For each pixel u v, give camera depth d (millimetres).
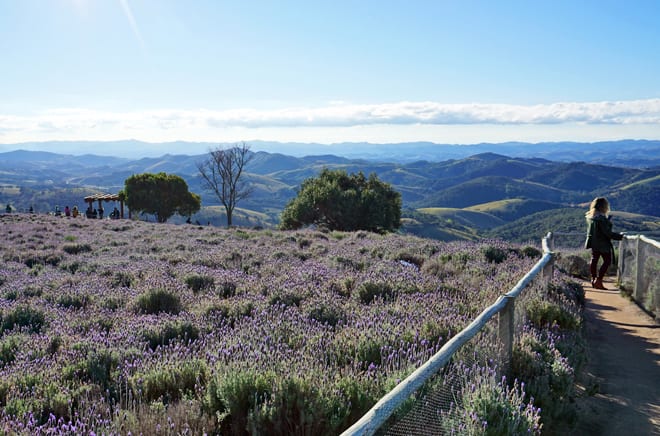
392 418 3432
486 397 4309
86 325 7773
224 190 69688
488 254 15094
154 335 7031
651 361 7316
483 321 4840
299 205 58344
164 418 4062
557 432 5078
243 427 4219
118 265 15227
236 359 5211
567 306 8883
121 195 81125
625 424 5316
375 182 66250
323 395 4340
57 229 32781
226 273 12688
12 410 4375
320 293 9273
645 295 10625
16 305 8789
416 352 5594
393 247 17906
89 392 4824
